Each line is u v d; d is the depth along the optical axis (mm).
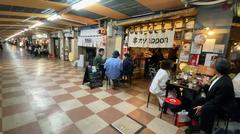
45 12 5234
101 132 2277
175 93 3053
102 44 6461
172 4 3336
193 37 3254
